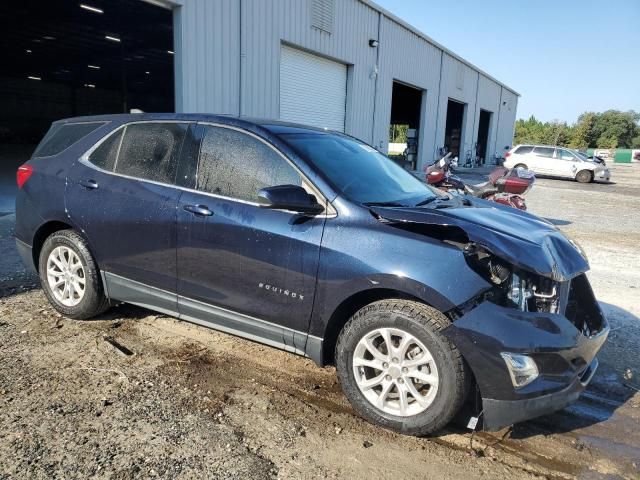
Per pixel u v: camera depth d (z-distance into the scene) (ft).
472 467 9.15
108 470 8.44
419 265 9.50
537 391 8.98
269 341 11.48
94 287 13.89
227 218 11.43
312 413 10.57
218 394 11.08
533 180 29.09
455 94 101.35
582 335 9.61
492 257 9.53
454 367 9.20
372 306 10.04
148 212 12.59
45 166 14.83
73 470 8.39
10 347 12.69
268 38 45.47
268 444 9.43
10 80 122.52
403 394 9.82
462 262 9.38
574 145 343.67
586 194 62.80
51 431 9.38
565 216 42.32
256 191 11.41
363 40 61.72
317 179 10.88
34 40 84.28
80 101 138.51
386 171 13.16
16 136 118.32
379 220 10.20
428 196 12.67
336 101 59.52
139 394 10.85
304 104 53.62
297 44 49.52
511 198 28.71
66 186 14.11
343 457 9.20
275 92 47.57
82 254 13.87
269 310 11.11
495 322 8.98
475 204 13.04
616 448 10.03
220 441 9.41
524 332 8.98
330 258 10.22
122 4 57.93
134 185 13.02
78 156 14.29
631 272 23.59
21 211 15.19
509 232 10.03
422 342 9.45
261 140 11.70
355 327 10.14
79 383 11.16
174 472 8.50
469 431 10.27
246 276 11.26
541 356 9.02
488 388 9.07
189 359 12.64
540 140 349.61
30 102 126.82
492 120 135.33
